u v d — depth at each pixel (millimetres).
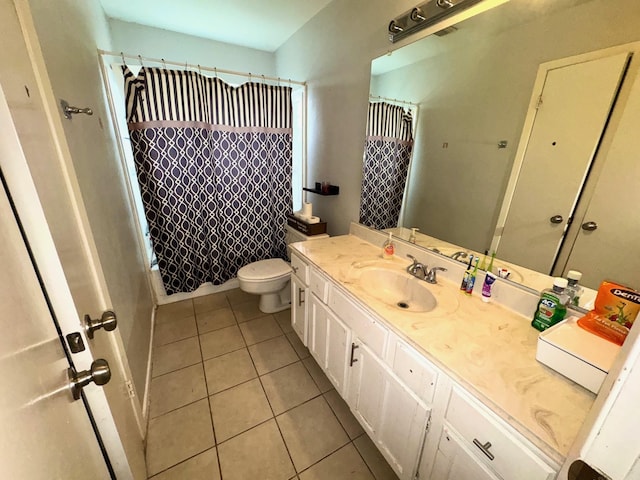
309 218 2350
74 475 518
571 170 897
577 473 349
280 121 2473
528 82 979
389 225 1720
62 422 506
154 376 1727
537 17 930
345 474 1223
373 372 1144
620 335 735
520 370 773
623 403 301
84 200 1083
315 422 1454
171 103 2014
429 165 1404
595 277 874
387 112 1617
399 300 1370
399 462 1061
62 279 585
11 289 411
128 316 1458
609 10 771
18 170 509
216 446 1324
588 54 825
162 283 2488
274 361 1872
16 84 567
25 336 424
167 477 1192
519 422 623
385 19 1529
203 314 2391
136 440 1093
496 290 1117
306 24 2266
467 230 1257
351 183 2033
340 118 2047
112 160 1745
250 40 2666
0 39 533
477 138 1170
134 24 2334
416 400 923
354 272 1428
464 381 741
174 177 2164
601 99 812
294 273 1865
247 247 2717
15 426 352
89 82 1469
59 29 1092
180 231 2318
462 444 780
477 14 1103
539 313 941
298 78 2551
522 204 1043
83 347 628
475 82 1150
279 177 2639
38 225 542
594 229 863
